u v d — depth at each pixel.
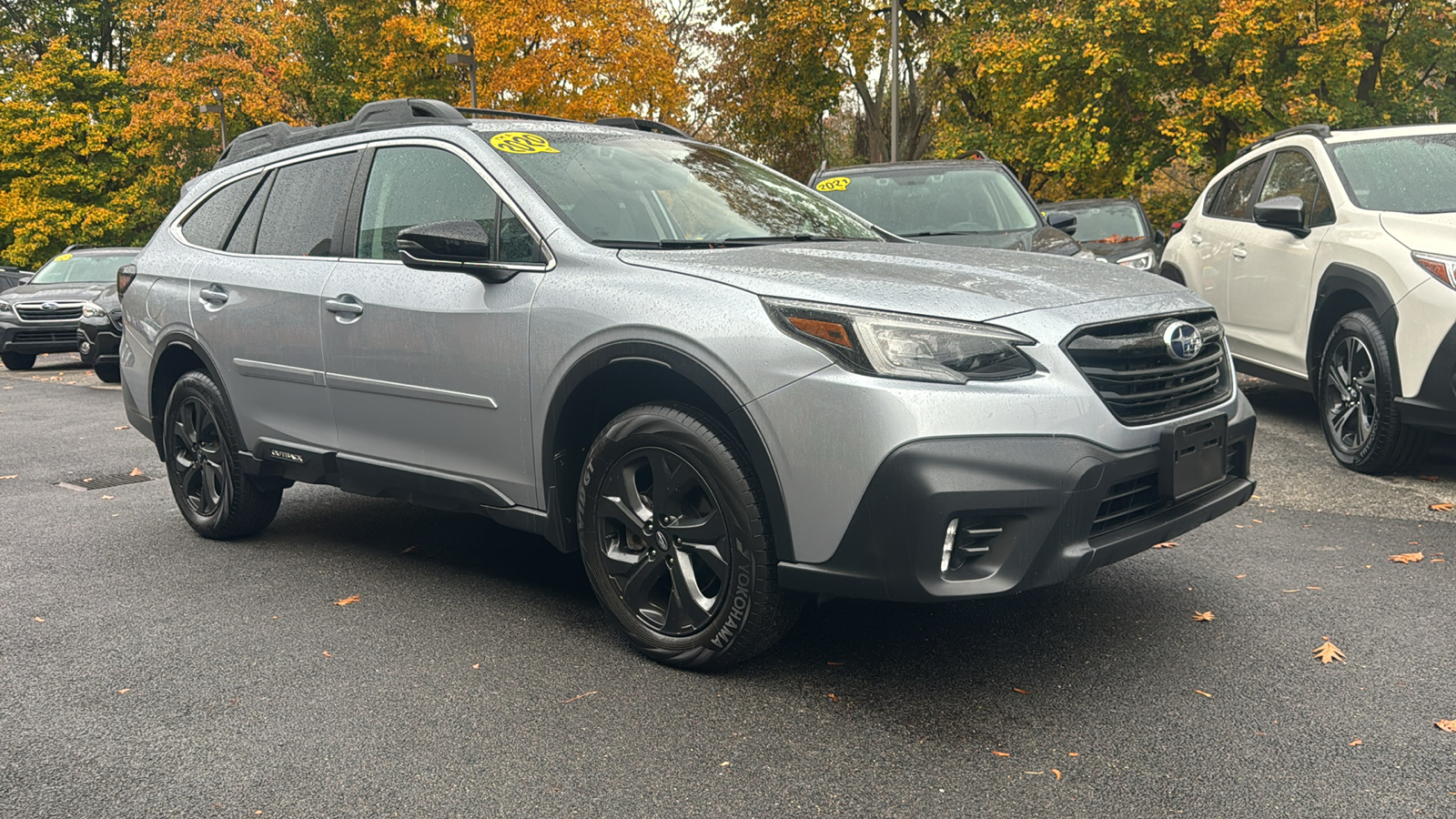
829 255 3.29
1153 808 2.29
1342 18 19.47
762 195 4.07
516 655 3.29
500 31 27.38
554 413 3.26
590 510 3.25
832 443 2.68
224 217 4.71
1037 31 22.72
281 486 4.73
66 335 15.53
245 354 4.36
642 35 28.28
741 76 34.84
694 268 3.06
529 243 3.41
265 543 4.77
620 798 2.40
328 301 3.96
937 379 2.64
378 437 3.91
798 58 33.59
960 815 2.29
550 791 2.44
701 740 2.68
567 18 27.44
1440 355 4.95
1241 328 6.94
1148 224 13.36
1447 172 5.72
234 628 3.62
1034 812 2.29
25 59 40.25
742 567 2.91
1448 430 4.97
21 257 37.28
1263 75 20.52
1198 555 4.16
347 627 3.60
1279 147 6.90
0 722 2.89
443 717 2.85
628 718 2.82
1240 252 6.91
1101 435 2.72
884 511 2.63
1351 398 5.62
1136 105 22.48
